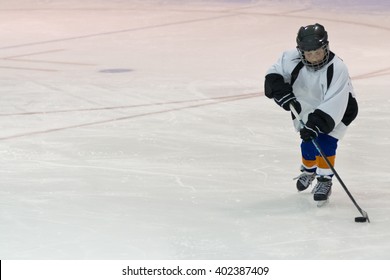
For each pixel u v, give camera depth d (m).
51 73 26.61
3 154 16.52
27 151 16.73
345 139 17.31
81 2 45.00
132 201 13.23
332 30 34.31
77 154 16.44
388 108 20.47
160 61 28.61
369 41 31.84
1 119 19.86
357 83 24.05
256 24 36.47
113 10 42.06
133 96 22.56
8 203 13.21
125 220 12.26
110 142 17.36
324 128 12.32
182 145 17.03
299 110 12.80
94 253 10.84
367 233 11.55
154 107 21.03
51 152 16.62
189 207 12.89
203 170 15.12
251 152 16.41
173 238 11.41
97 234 11.64
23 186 14.19
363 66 26.92
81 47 32.16
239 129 18.47
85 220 12.29
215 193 13.65
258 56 29.42
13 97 22.67
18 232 11.77
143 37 34.22
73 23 38.66
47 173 15.04
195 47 31.50
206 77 25.45
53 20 39.78
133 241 11.32
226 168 15.24
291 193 13.62
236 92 22.97
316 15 38.03
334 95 12.30
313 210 12.68
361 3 40.75
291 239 11.32
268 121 19.27
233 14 39.16
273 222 12.09
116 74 26.20
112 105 21.39
